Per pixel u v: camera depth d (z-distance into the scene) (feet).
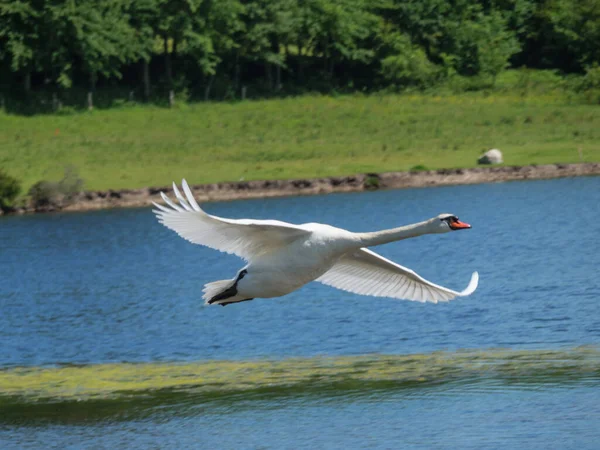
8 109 182.39
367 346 59.93
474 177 137.49
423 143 160.15
